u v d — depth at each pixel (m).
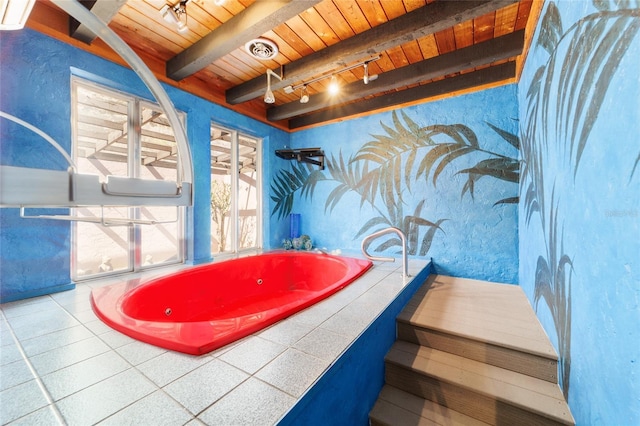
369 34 2.03
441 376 1.52
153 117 2.94
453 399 1.48
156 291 2.08
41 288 1.83
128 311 1.72
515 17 1.90
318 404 0.99
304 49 2.29
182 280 2.33
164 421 0.79
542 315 1.72
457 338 1.71
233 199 3.45
